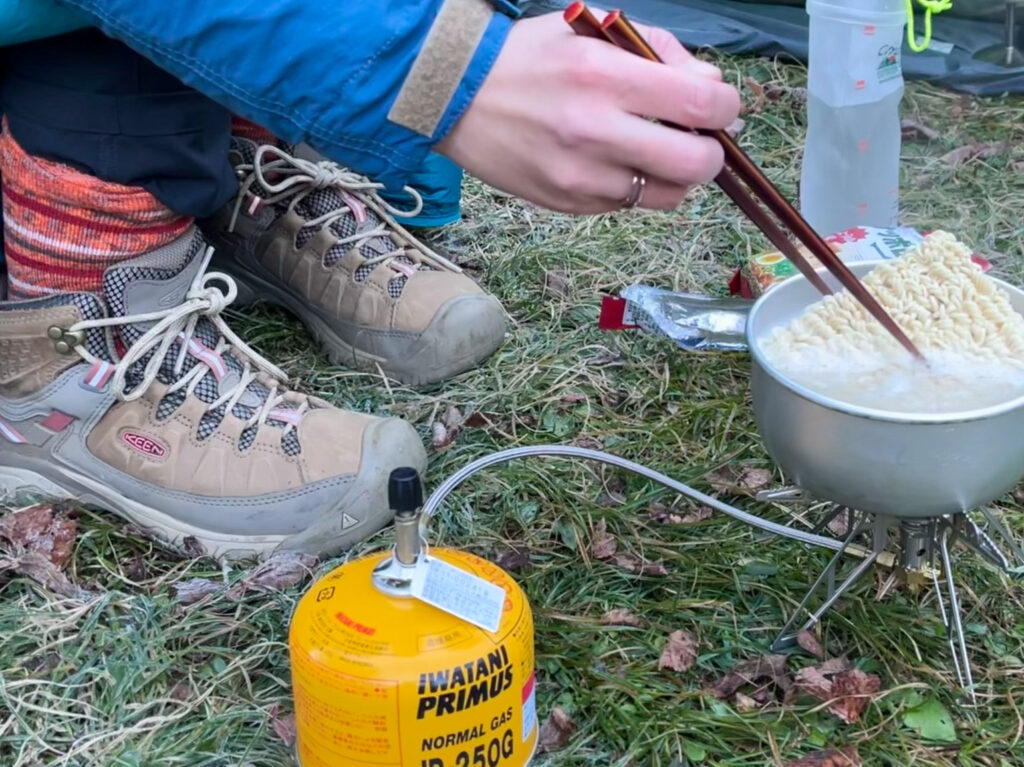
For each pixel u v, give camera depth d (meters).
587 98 0.68
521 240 1.73
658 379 1.39
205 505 1.10
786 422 0.80
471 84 0.71
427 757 0.75
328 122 0.75
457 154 0.75
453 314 1.37
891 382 0.80
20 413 1.12
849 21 1.52
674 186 0.73
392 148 0.75
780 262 1.45
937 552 0.95
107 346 1.10
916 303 0.85
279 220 1.43
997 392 0.78
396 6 0.71
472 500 1.18
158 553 1.13
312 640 0.77
